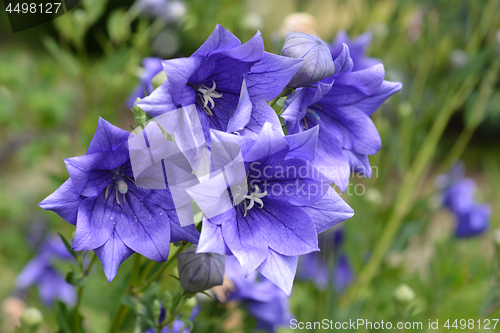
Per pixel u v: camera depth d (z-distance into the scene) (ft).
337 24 2.43
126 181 1.38
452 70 2.53
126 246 1.35
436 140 2.41
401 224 2.39
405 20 2.55
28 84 2.87
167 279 1.70
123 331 1.62
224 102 1.39
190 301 1.53
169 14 2.34
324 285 2.08
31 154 2.68
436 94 2.60
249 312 1.71
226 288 1.68
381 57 2.41
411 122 2.36
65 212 1.33
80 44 2.18
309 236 1.36
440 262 2.37
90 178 1.36
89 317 1.90
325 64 1.38
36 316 1.69
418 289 2.33
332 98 1.47
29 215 2.95
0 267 2.88
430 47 2.45
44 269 2.46
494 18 2.48
